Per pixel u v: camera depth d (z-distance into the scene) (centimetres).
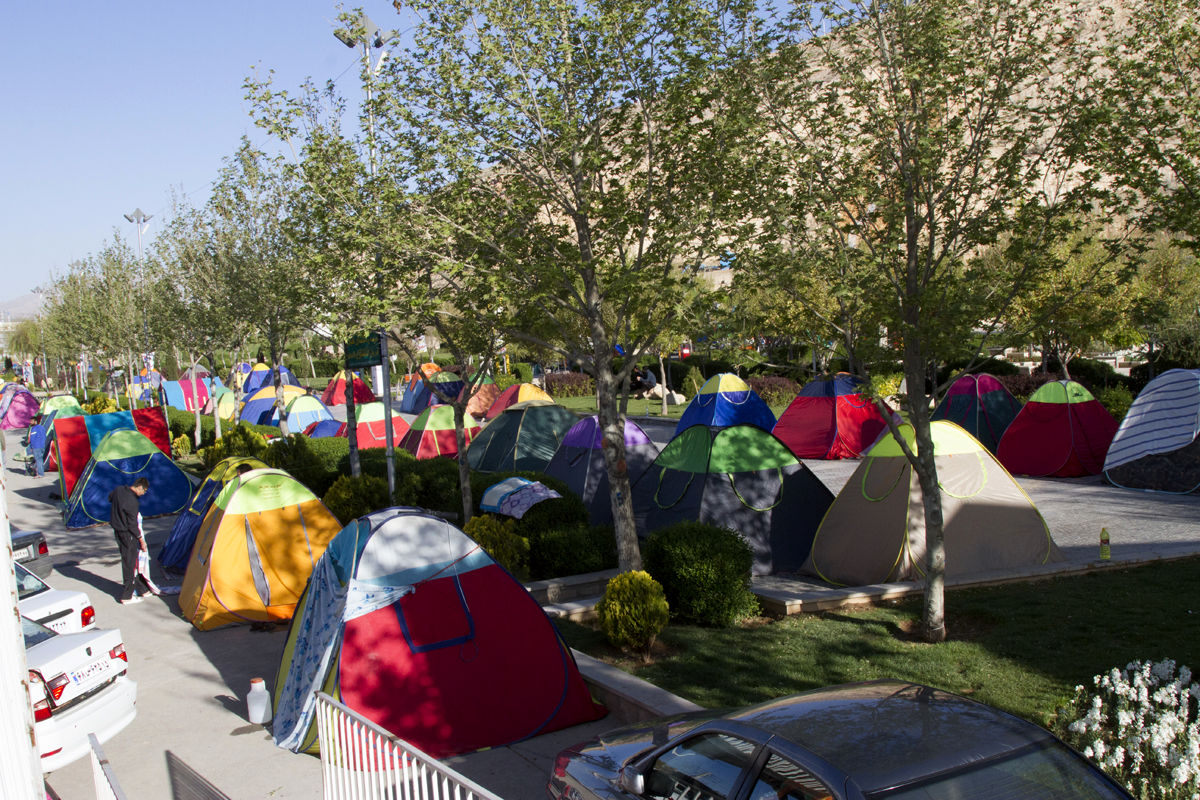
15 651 260
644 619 843
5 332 9875
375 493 1502
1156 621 849
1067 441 1809
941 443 1115
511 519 1269
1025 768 356
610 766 467
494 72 938
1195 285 2353
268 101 1188
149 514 1778
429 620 712
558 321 1063
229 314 2206
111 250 3356
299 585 1065
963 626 915
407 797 466
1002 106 862
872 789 339
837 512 1182
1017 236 870
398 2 966
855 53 883
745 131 922
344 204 1077
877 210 893
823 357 995
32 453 2645
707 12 897
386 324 1056
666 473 1320
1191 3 858
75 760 643
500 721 698
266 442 2227
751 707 452
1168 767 522
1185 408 1597
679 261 1210
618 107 1004
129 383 3397
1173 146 893
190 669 905
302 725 684
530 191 980
